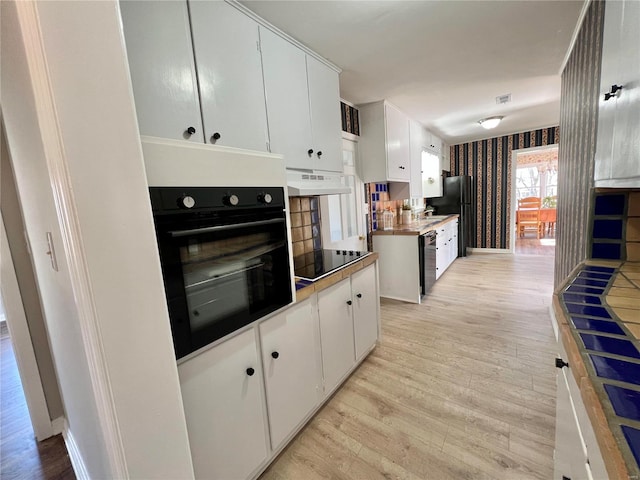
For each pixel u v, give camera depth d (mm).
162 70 1166
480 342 2434
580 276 1083
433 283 3816
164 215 896
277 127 1694
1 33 748
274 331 1374
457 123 4203
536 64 2357
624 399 477
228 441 1174
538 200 7480
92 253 635
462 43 1978
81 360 864
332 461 1433
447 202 5465
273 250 1319
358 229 3260
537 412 1653
